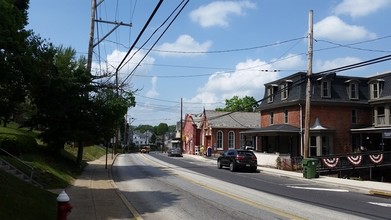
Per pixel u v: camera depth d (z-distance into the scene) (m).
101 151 64.69
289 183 22.58
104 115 26.03
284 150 43.66
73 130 25.08
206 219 10.88
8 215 7.60
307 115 27.06
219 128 63.91
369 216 11.81
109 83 25.92
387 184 21.83
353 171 30.95
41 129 26.28
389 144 40.28
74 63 25.14
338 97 41.56
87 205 12.65
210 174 27.45
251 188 18.94
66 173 21.78
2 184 10.29
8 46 10.39
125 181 21.83
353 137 41.72
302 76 40.88
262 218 11.02
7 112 13.27
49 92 21.88
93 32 25.48
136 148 112.25
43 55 12.78
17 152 19.84
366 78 43.03
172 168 33.38
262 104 48.25
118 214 11.20
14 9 10.58
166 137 166.00
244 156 31.12
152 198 15.11
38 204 9.98
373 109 41.94
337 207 13.51
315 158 28.39
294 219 10.86
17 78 11.45
